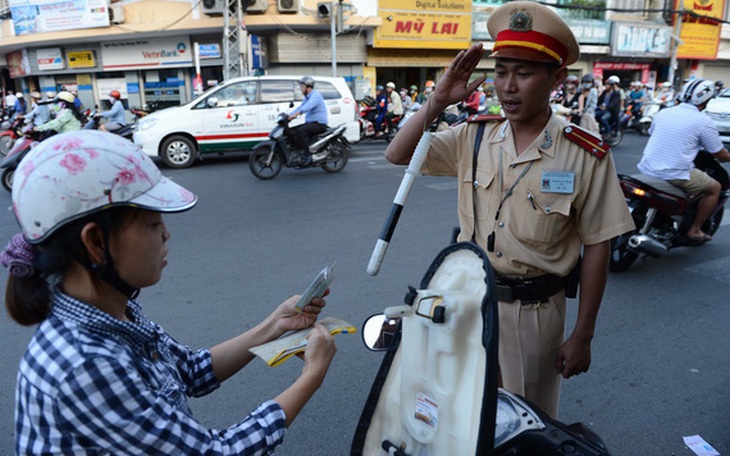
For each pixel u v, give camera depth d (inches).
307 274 172.2
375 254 60.9
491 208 69.7
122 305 41.2
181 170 367.9
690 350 129.6
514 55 61.6
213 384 53.6
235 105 381.7
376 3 650.8
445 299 46.0
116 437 35.7
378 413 54.3
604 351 129.4
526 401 61.1
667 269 184.1
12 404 108.3
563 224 67.0
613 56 806.5
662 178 173.6
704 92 164.9
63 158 35.8
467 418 44.6
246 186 305.4
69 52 664.4
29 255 37.3
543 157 66.4
